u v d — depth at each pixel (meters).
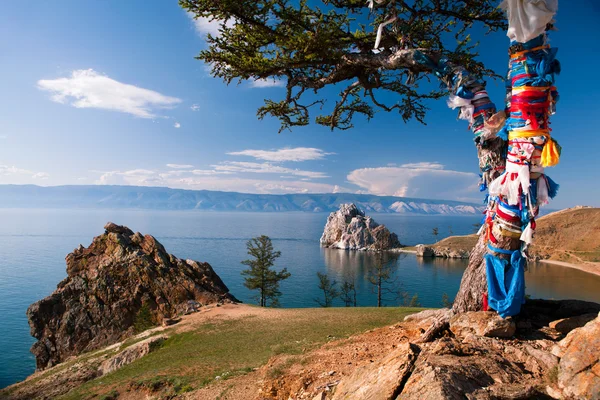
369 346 9.71
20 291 156.38
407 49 6.77
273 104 9.77
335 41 7.73
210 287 51.38
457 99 6.05
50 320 50.59
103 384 23.72
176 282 50.50
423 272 149.38
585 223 171.62
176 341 32.44
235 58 8.19
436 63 6.45
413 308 29.55
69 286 52.66
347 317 27.78
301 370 9.38
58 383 30.70
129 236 58.97
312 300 113.94
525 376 4.68
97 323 49.84
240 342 26.53
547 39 5.41
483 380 4.44
